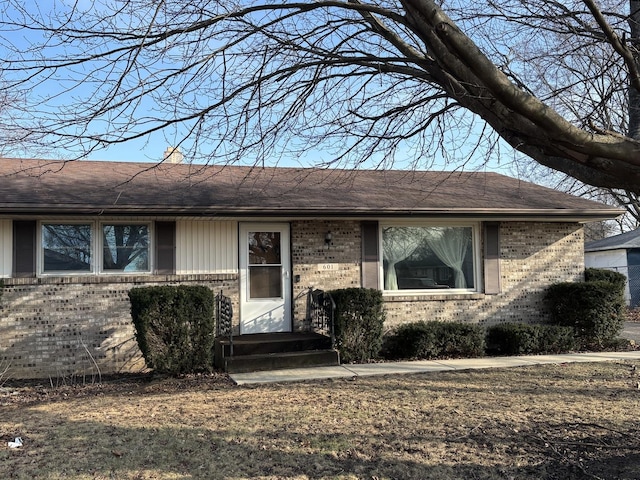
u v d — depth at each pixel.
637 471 4.77
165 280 10.43
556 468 4.93
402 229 12.10
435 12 4.00
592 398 7.27
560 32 5.91
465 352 11.05
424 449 5.42
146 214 9.61
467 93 4.82
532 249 12.57
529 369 9.40
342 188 12.38
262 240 11.20
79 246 10.12
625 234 28.97
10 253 9.64
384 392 7.76
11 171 11.21
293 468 5.00
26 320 9.65
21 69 5.40
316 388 8.07
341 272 11.52
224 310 10.05
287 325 11.20
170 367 9.02
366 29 6.34
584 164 4.22
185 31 5.53
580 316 11.64
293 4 5.62
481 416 6.47
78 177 11.30
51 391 8.45
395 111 6.90
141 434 5.90
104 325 10.03
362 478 4.79
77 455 5.30
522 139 4.62
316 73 6.46
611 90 5.94
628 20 5.70
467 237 12.43
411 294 11.89
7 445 5.57
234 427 6.12
